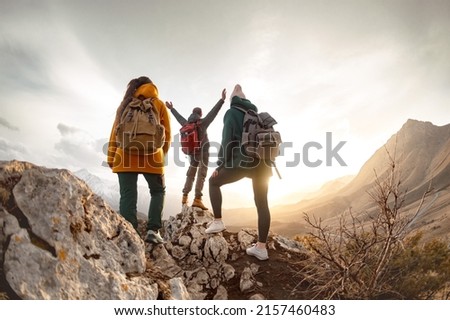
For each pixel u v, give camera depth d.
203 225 4.39
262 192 3.55
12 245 2.01
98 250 2.44
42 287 1.95
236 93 3.76
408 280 2.89
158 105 3.58
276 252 3.83
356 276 2.86
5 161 2.33
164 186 3.84
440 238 2.99
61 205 2.35
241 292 3.24
